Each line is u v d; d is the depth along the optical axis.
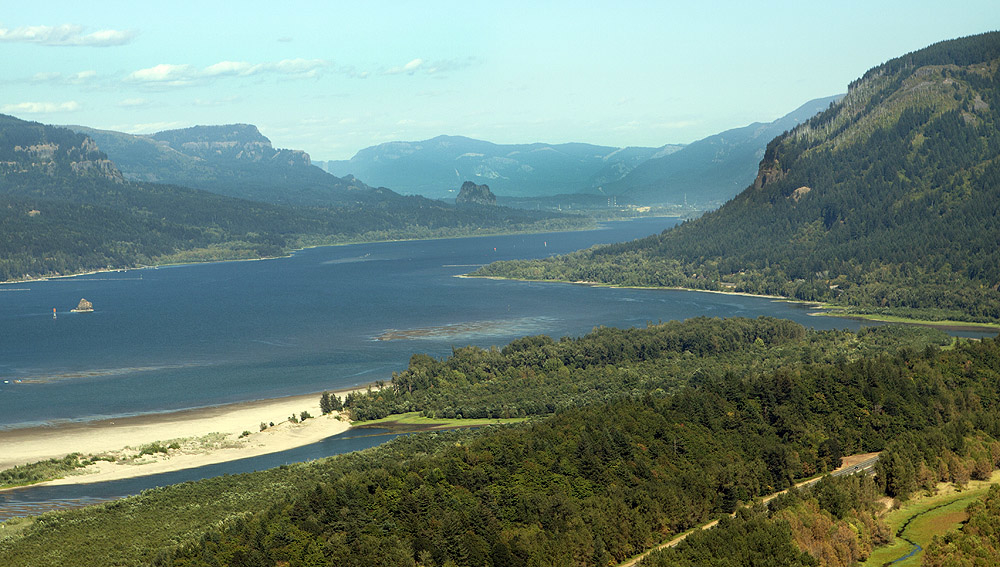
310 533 185.50
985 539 179.12
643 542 186.88
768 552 170.88
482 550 177.75
